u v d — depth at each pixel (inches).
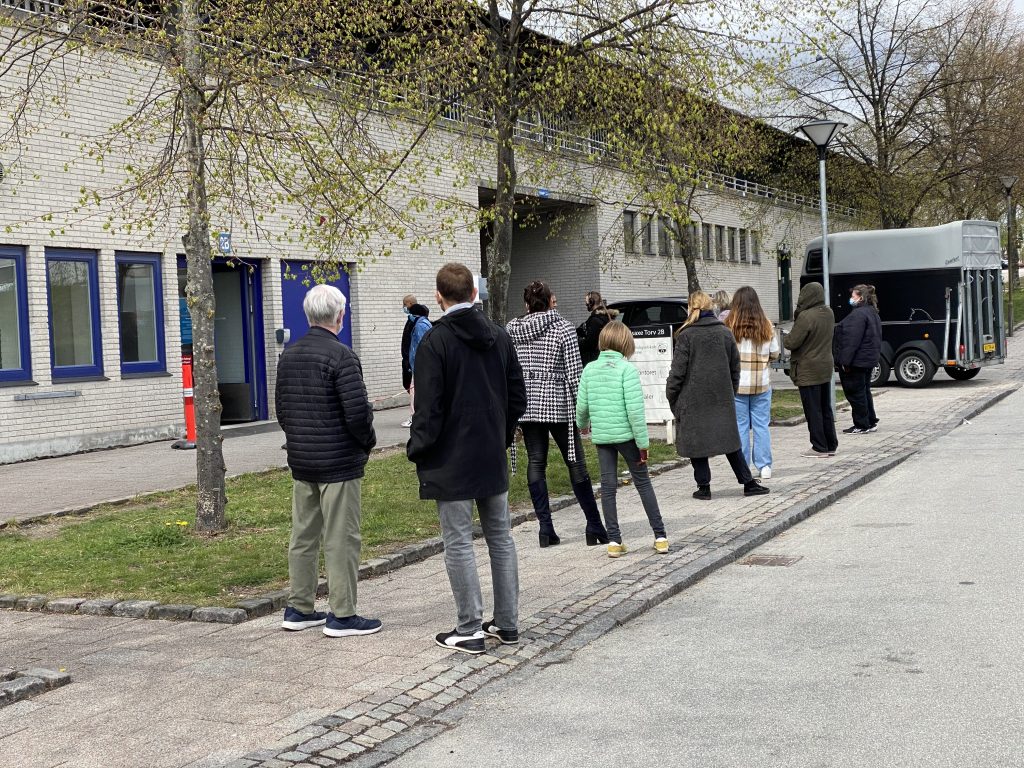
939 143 1219.9
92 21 363.9
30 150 565.9
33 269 570.6
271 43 361.4
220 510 353.7
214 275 748.0
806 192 1320.1
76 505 413.7
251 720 182.4
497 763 163.0
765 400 438.9
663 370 550.3
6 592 280.8
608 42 544.1
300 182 384.5
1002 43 1317.7
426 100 490.0
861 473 436.8
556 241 1269.7
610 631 236.7
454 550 220.4
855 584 265.6
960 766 151.4
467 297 222.1
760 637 224.2
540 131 604.1
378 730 176.9
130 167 357.4
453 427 218.2
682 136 571.8
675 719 177.3
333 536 233.6
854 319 578.9
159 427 645.3
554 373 321.4
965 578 264.4
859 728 168.2
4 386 553.6
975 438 550.0
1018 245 2269.9
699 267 1504.7
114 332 618.5
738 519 353.1
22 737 178.2
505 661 213.8
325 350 234.4
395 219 406.6
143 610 259.6
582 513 385.1
